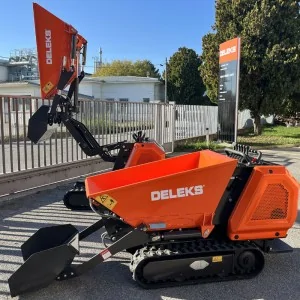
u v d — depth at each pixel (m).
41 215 5.49
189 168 4.30
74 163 7.87
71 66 4.65
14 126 6.46
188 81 40.50
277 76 16.56
